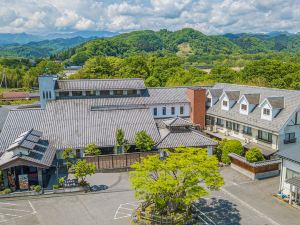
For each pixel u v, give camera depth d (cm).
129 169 4291
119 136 4375
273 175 4128
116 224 2936
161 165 2883
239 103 5241
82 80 5834
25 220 3028
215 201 3403
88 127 4675
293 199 3322
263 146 4581
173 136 4575
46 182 3869
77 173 3600
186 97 6066
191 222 2938
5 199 3469
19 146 3569
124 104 5625
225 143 4625
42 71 13862
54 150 4150
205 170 2786
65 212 3186
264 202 3378
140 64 10575
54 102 5178
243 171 4194
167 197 2806
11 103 9419
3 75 13988
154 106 5784
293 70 9544
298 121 4412
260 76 9575
